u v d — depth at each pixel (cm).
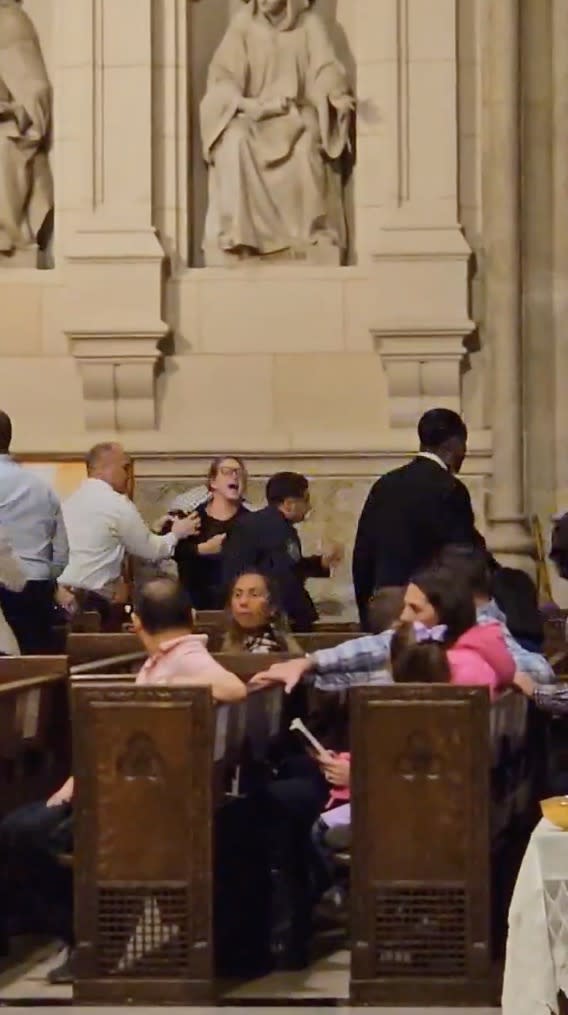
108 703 1064
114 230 2145
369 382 2142
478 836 1057
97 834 1066
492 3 2123
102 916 1066
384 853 1059
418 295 2128
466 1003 1052
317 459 2122
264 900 1141
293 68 2172
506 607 1359
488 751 1058
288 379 2147
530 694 1155
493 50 2122
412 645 1112
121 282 2136
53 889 1151
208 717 1062
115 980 1062
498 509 2105
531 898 891
